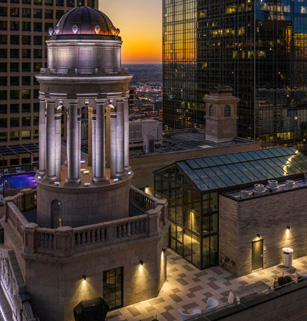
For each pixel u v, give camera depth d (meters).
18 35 110.88
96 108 32.03
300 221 42.38
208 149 55.69
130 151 57.69
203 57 124.31
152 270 33.88
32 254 29.84
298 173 46.84
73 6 117.50
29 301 30.17
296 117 113.25
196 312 29.22
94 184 32.69
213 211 40.25
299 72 111.75
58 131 33.25
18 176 55.91
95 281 31.11
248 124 108.88
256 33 103.31
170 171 43.81
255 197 39.09
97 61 32.34
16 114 113.69
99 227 30.88
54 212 33.34
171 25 139.50
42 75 32.03
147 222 32.94
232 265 39.03
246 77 107.69
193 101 131.88
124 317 31.69
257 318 26.20
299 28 109.94
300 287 28.03
